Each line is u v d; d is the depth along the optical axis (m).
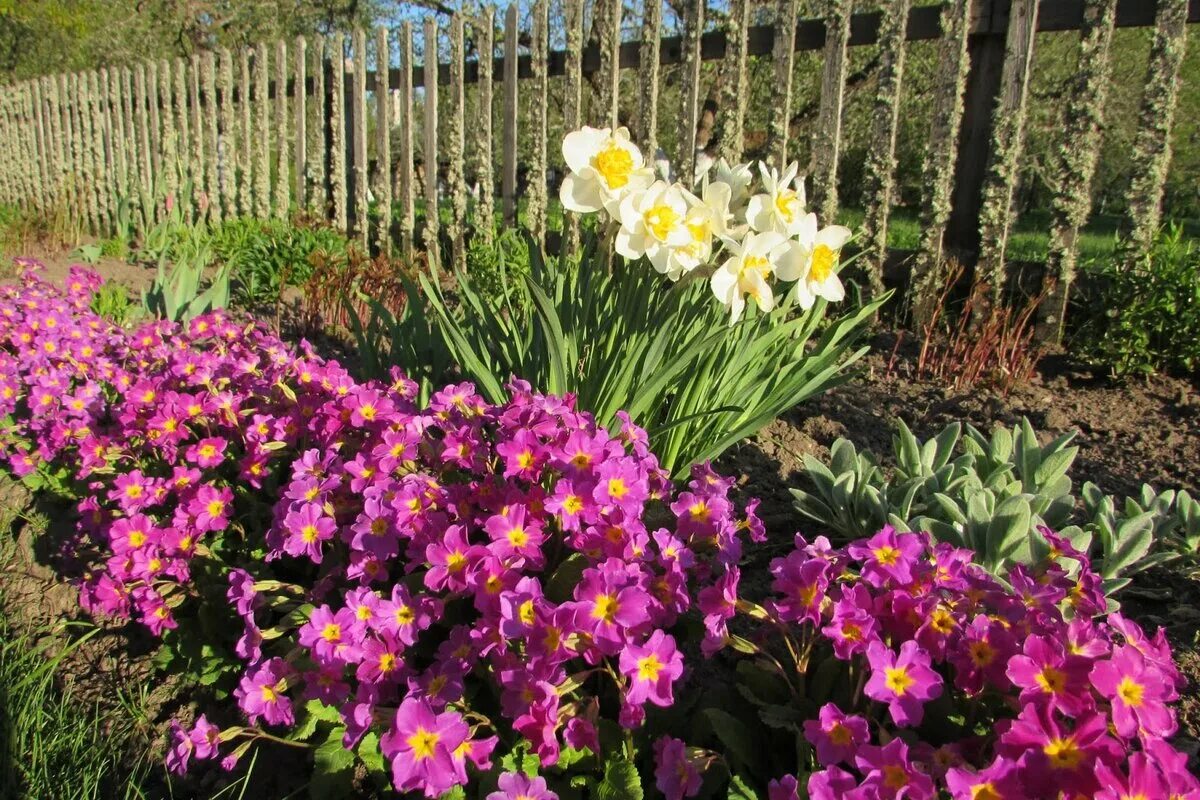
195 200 9.75
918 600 1.50
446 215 7.42
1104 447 3.14
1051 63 10.60
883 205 4.53
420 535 1.79
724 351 2.65
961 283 4.51
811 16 9.09
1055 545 1.76
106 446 2.47
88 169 11.01
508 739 1.65
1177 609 2.11
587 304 2.60
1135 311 3.65
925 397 3.66
